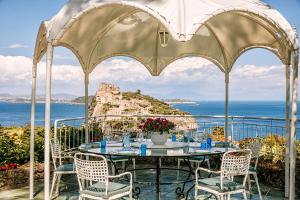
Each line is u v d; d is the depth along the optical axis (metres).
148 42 7.62
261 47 6.50
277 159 6.42
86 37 6.56
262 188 6.06
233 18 6.29
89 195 4.15
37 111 78.38
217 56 7.56
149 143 5.71
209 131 8.20
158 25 7.30
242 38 6.72
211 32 7.19
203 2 4.34
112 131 8.38
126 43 7.44
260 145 5.29
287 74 5.68
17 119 52.62
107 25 6.71
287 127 5.61
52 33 4.57
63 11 4.73
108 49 7.33
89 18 6.01
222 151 4.95
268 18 4.54
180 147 5.29
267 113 80.94
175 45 7.71
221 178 4.19
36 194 5.71
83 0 4.60
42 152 7.39
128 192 4.27
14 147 6.99
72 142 7.96
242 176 6.85
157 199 5.35
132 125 8.49
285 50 5.64
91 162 4.05
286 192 5.53
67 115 63.16
